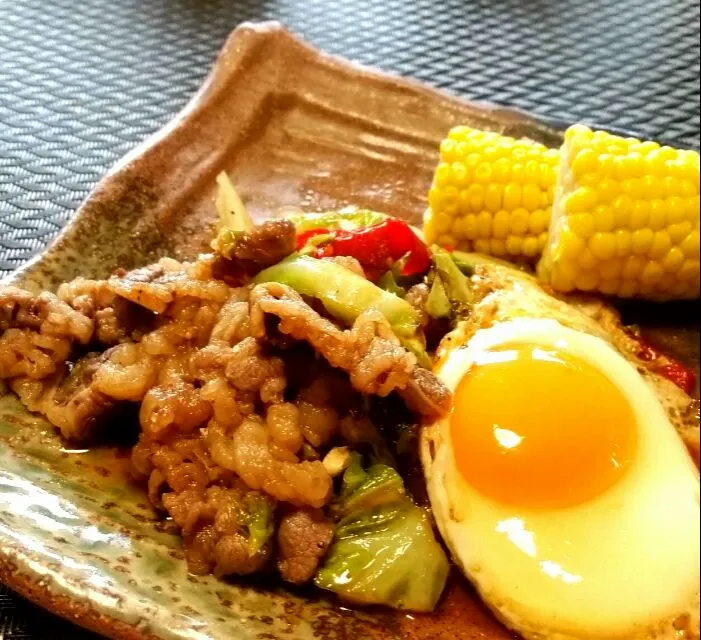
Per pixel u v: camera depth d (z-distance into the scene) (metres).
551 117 0.31
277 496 0.18
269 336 0.19
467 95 0.32
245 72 0.29
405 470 0.20
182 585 0.17
